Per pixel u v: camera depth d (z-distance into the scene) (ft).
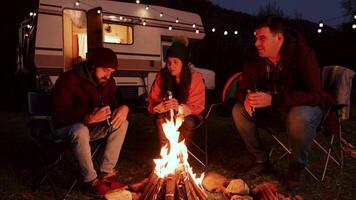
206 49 52.54
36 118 10.57
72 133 9.79
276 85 11.41
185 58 11.62
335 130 11.22
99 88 11.16
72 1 30.09
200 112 11.85
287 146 16.40
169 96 11.18
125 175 12.47
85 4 30.76
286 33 10.98
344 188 11.10
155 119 11.62
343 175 12.27
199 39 39.27
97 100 11.10
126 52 32.96
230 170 12.78
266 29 10.77
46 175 11.00
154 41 35.01
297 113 10.27
